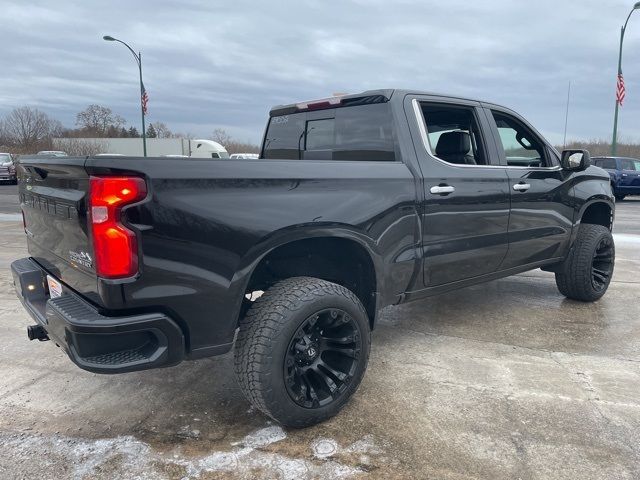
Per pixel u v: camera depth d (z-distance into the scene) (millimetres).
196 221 2254
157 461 2395
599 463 2371
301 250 2889
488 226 3746
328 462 2381
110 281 2104
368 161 3191
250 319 2500
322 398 2688
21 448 2496
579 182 4652
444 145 3771
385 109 3363
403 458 2410
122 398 3014
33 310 2771
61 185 2467
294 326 2490
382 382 3209
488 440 2557
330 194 2736
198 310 2320
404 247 3170
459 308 4836
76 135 71562
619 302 5035
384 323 4391
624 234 10000
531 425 2697
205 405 2936
